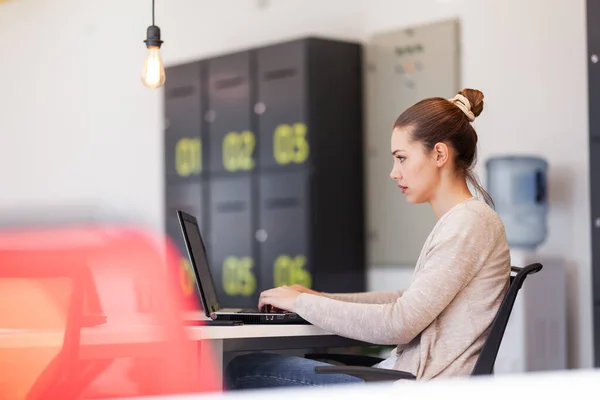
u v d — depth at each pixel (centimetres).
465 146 260
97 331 233
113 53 893
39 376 229
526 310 535
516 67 602
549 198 579
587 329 556
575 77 569
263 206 696
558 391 227
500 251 249
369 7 691
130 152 874
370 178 689
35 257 225
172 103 762
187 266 740
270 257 691
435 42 648
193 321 260
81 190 922
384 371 229
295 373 250
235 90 715
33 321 236
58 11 946
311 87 669
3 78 996
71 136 935
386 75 679
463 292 244
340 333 249
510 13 605
